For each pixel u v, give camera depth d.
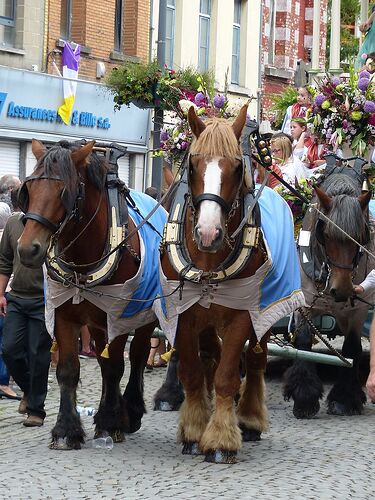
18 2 22.91
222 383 8.35
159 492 7.41
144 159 26.50
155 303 8.84
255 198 8.32
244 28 30.53
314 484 7.73
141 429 9.88
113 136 25.44
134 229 8.75
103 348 9.15
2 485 7.60
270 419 10.49
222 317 8.30
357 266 10.12
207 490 7.47
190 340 8.49
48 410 11.03
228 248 8.15
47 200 8.10
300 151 13.77
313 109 12.16
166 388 10.99
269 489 7.53
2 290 10.55
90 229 8.57
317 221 9.87
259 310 8.34
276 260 8.58
